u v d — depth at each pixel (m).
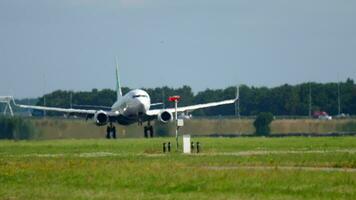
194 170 130.62
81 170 136.25
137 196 104.69
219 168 137.38
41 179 126.62
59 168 141.50
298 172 124.62
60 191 111.62
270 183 113.06
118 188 113.50
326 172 125.88
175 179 119.31
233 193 105.56
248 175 121.19
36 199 104.25
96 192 109.44
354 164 143.38
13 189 115.12
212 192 106.94
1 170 140.75
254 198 100.88
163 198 102.25
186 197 102.81
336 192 104.06
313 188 108.06
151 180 119.62
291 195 102.88
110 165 144.12
